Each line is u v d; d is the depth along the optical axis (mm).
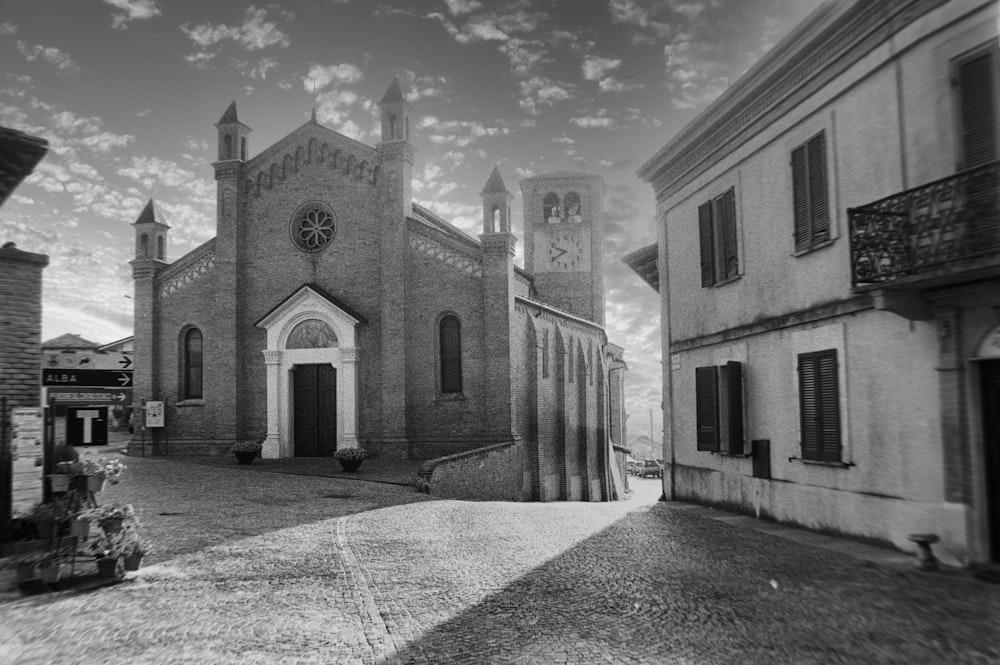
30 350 11836
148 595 8867
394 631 7391
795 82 13188
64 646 6922
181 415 32125
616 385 53531
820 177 12539
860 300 11414
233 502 17766
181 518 15109
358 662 6480
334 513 16219
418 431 29391
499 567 10547
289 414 30438
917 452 10250
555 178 53906
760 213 14688
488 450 26031
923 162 10102
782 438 13820
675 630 7215
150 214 33500
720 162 16391
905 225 9414
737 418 15172
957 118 9625
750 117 14859
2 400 11195
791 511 13492
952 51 9664
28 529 11156
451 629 7449
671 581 9328
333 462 28016
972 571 9203
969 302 9367
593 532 13875
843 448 11898
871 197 11195
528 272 51562
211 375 31906
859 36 11328
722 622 7414
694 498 17906
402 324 29547
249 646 6930
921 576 9023
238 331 31547
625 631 7250
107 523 9781
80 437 13031
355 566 10602
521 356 30625
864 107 11367
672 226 19234
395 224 30016
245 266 32125
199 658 6590
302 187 31734
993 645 6414
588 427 37375
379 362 29891
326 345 30344
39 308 11984
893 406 10727
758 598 8297
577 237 53469
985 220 8531
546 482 31969
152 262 32938
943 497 9742
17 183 11359
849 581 8914
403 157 30188
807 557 10508
